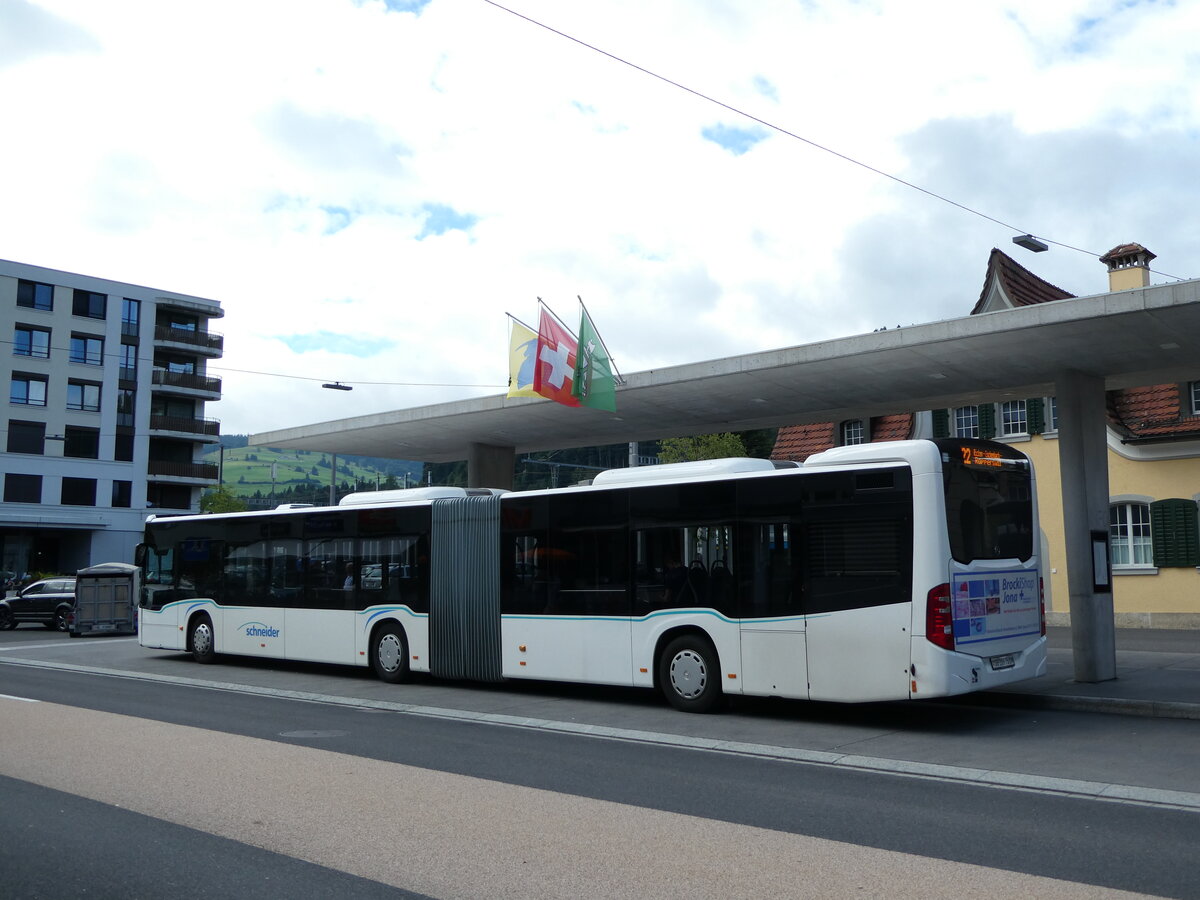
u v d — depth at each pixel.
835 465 12.20
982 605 11.82
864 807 7.81
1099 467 15.66
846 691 11.80
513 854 6.37
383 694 15.55
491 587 15.59
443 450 25.44
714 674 13.08
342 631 17.69
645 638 13.72
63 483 64.38
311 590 18.28
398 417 21.88
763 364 16.20
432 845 6.59
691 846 6.57
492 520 15.75
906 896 5.48
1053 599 27.58
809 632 12.13
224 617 19.89
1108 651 15.22
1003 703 13.97
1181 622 25.44
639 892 5.60
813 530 12.26
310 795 8.10
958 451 11.92
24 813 7.54
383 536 17.28
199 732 11.45
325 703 14.62
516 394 18.88
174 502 71.56
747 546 12.80
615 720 12.79
